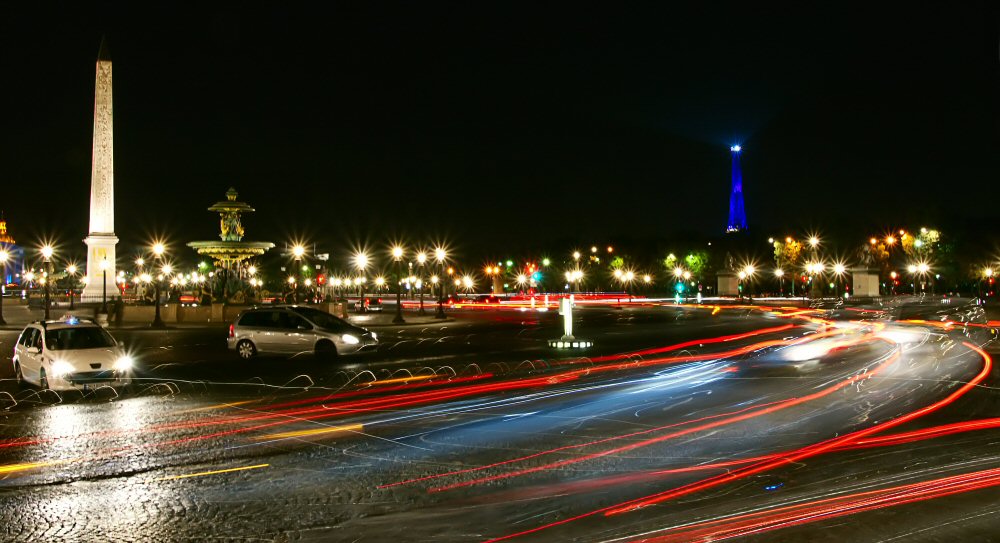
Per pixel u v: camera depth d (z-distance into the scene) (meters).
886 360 20.62
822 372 18.12
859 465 8.81
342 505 7.43
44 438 10.88
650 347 26.70
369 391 15.76
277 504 7.49
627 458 9.30
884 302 68.06
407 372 19.30
